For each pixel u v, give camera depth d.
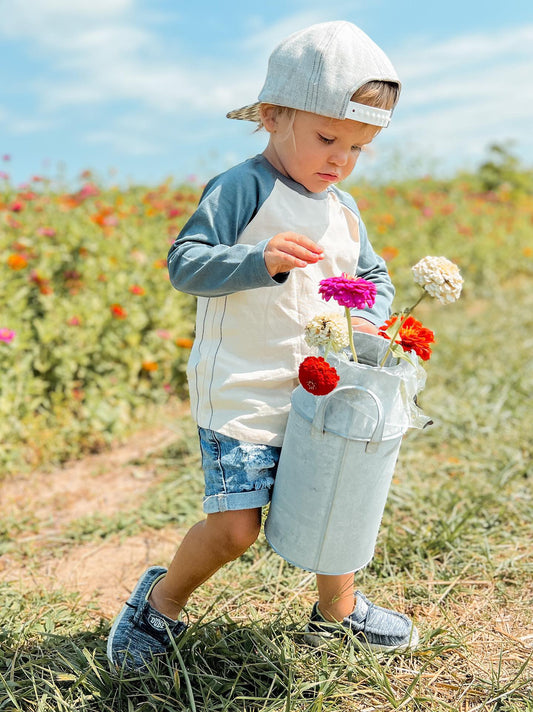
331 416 1.46
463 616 2.01
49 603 2.15
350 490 1.51
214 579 2.20
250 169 1.58
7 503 2.96
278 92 1.51
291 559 1.59
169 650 1.73
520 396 3.92
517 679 1.72
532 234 9.23
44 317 3.96
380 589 2.14
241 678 1.71
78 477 3.24
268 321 1.57
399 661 1.79
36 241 4.46
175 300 4.42
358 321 1.70
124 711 1.61
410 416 1.55
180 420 3.82
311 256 1.42
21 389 3.48
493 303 6.82
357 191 8.76
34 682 1.65
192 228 1.57
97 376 3.81
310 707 1.57
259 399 1.58
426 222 8.28
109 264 4.31
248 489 1.56
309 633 1.80
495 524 2.54
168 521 2.76
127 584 2.32
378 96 1.47
